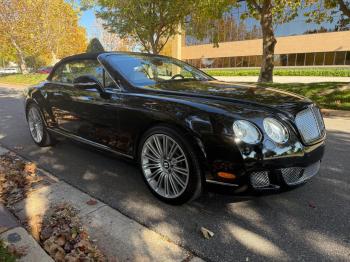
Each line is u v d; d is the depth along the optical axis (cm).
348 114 793
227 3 1310
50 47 2789
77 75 417
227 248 241
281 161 256
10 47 3039
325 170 391
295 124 271
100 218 284
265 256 231
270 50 1318
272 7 1323
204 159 264
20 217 285
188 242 248
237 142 250
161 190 313
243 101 286
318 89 1035
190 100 291
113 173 391
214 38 1927
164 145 298
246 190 257
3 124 713
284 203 308
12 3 2523
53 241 246
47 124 472
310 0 1366
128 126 324
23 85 2277
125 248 241
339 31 2959
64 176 383
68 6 2856
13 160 443
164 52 4334
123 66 370
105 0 1703
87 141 395
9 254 205
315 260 226
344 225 270
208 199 317
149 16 1777
